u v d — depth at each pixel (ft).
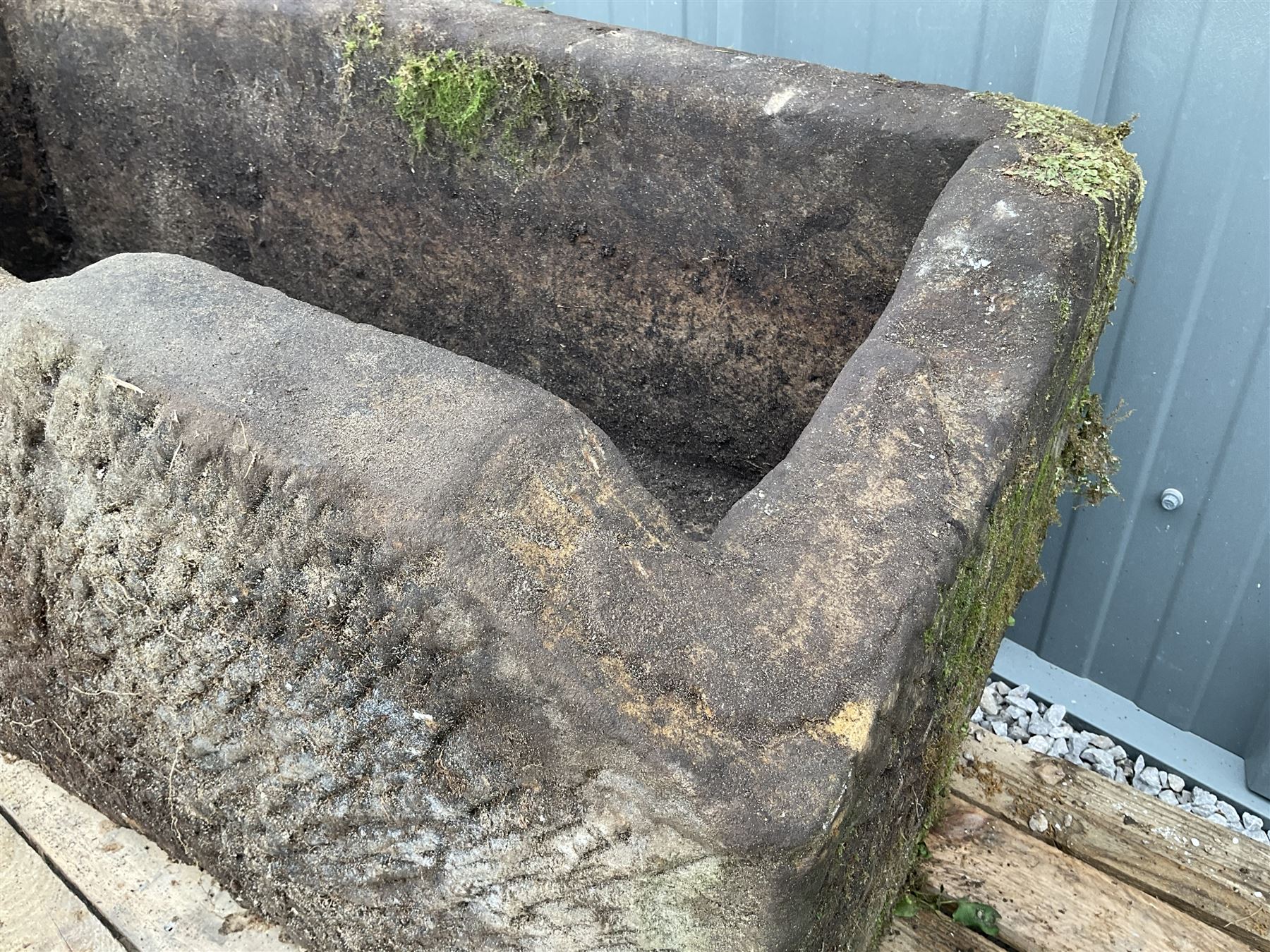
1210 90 5.02
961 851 5.01
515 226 5.40
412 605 2.46
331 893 3.40
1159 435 5.87
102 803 4.17
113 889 4.04
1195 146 5.17
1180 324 5.54
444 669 2.50
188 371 2.73
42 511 3.23
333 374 2.71
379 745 2.83
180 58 5.81
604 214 5.10
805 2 6.16
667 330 5.27
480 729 2.54
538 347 5.74
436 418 2.56
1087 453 4.61
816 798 2.27
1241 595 5.92
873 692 2.41
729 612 2.46
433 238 5.70
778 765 2.29
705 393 5.34
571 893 2.69
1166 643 6.41
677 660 2.36
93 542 3.14
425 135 5.32
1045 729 6.64
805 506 2.75
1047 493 4.04
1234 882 5.03
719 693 2.33
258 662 2.96
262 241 6.28
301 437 2.56
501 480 2.45
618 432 5.74
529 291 5.58
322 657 2.77
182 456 2.73
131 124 6.18
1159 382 5.74
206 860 3.87
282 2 5.39
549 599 2.37
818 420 3.00
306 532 2.57
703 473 5.53
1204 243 5.30
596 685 2.31
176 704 3.34
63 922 3.98
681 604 2.44
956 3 5.64
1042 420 3.31
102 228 6.72
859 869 2.87
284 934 3.82
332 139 5.65
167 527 2.88
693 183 4.76
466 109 5.10
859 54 6.14
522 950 2.94
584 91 4.80
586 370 5.65
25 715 4.12
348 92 5.43
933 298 3.35
